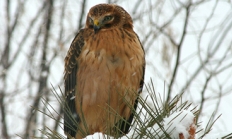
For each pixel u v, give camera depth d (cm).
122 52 987
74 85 1060
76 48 1048
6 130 1838
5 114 1848
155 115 643
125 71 989
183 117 613
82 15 1956
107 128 666
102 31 1021
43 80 1831
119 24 1035
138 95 697
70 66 1065
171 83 1419
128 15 1066
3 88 1856
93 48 999
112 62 985
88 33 1041
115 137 650
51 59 1841
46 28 1956
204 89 1442
